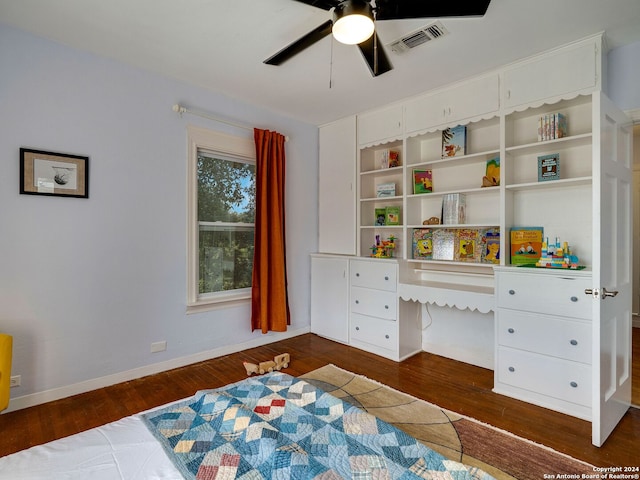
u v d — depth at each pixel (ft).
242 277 11.47
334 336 12.34
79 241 8.07
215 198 10.67
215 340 10.57
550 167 8.03
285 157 12.29
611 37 7.27
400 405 7.56
